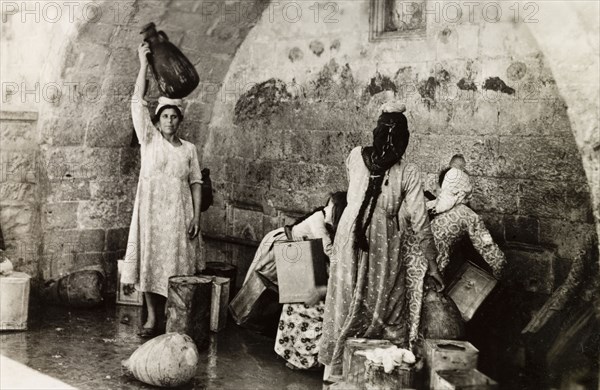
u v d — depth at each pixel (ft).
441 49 24.41
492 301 22.20
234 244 30.22
